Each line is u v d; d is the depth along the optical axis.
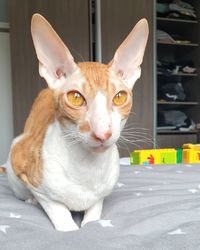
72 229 0.25
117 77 0.25
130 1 0.89
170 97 0.97
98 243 0.20
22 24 0.85
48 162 0.25
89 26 0.87
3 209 0.29
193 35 1.01
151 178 0.43
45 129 0.28
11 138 1.01
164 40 0.95
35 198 0.30
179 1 0.97
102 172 0.25
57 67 0.25
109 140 0.22
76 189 0.25
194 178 0.44
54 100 0.25
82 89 0.23
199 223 0.24
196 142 0.97
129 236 0.22
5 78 1.01
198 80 1.00
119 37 0.89
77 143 0.24
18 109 0.85
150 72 0.91
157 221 0.25
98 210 0.27
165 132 0.95
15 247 0.20
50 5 0.85
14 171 0.29
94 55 0.89
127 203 0.31
